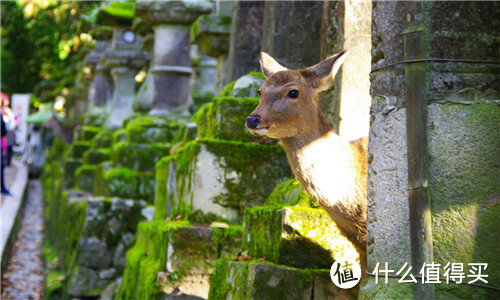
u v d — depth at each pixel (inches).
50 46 983.0
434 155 136.5
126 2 542.9
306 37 271.4
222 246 240.1
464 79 138.3
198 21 363.6
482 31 139.0
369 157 148.6
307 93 169.2
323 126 172.6
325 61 171.5
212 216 245.4
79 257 378.0
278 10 271.0
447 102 137.4
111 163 439.2
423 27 139.1
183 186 257.8
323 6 246.7
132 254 306.0
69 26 844.6
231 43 322.7
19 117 1035.3
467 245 133.6
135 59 543.2
